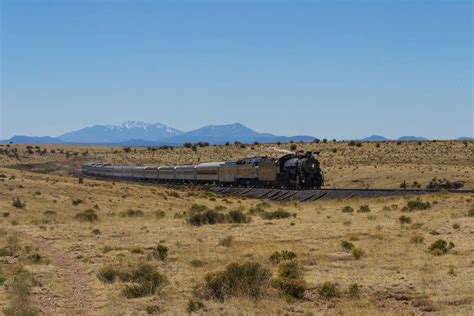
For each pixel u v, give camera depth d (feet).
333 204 202.39
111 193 262.26
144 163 622.13
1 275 81.71
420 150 494.18
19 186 249.55
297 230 131.23
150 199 254.47
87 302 67.31
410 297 65.26
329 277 76.89
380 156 488.02
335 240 114.32
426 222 136.26
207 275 71.77
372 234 119.55
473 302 62.03
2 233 135.23
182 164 591.37
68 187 265.34
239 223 155.22
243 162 299.38
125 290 70.59
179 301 65.77
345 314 58.54
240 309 60.95
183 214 186.39
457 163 431.02
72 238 128.06
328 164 476.54
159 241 120.47
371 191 220.02
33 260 95.50
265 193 269.03
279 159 267.18
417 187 339.16
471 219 136.87
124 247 111.96
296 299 66.28
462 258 87.81
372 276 76.95
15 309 60.54
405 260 88.07
